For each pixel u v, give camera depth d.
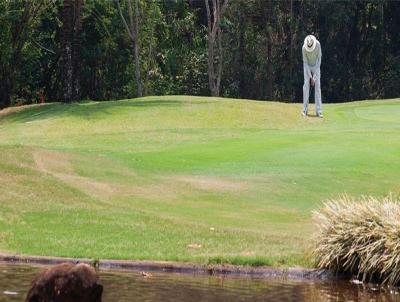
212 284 13.30
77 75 47.50
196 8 76.69
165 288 12.77
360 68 79.81
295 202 21.91
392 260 13.89
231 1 73.44
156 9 67.88
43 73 66.94
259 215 20.12
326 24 76.69
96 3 64.38
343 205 15.56
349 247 14.50
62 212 19.44
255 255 15.02
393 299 12.62
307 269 14.50
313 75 41.47
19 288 12.22
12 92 59.94
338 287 13.56
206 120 38.72
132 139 33.88
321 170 25.78
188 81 72.31
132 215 19.31
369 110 44.38
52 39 65.88
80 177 23.75
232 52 73.69
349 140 30.88
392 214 14.77
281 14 75.00
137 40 61.00
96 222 18.47
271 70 73.81
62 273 8.05
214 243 16.48
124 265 14.58
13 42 58.19
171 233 17.48
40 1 57.88
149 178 24.66
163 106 41.28
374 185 24.03
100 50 66.00
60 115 39.84
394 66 76.25
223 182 24.25
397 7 79.06
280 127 37.50
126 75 68.75
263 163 27.05
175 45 72.50
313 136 32.38
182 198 22.00
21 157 24.72
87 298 8.01
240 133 35.09
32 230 17.58
